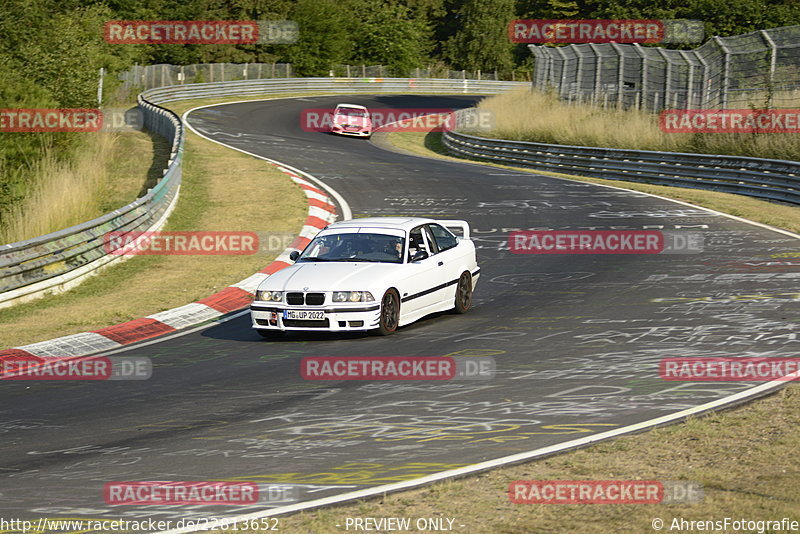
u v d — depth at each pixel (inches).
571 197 3836.1
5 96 3597.4
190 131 6200.8
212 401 1417.3
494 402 1328.7
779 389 1284.4
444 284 1991.9
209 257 2802.7
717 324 1784.0
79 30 6752.0
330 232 2023.9
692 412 1209.4
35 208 2874.0
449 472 1016.2
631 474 968.9
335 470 1053.8
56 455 1173.7
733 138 4571.9
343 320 1782.7
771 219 3157.0
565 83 6815.9
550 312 1990.7
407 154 5935.0
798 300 1969.7
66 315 2153.1
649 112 5733.3
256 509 931.3
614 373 1460.4
